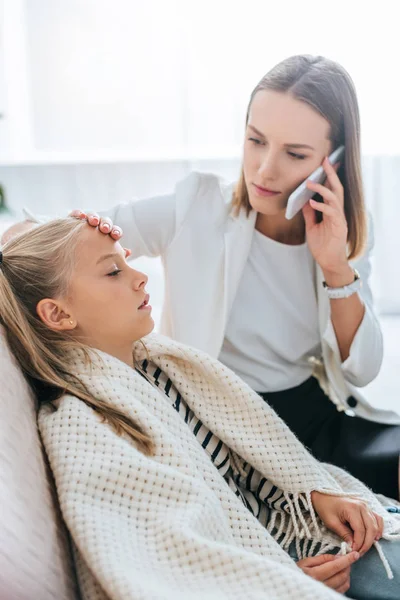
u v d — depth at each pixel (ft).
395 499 4.04
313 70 3.96
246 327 4.42
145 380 3.23
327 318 4.43
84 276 3.16
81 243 3.19
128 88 10.06
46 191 10.14
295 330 4.48
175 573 2.56
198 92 10.00
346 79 4.05
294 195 3.91
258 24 9.76
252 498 3.62
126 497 2.74
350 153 4.17
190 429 3.49
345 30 9.72
